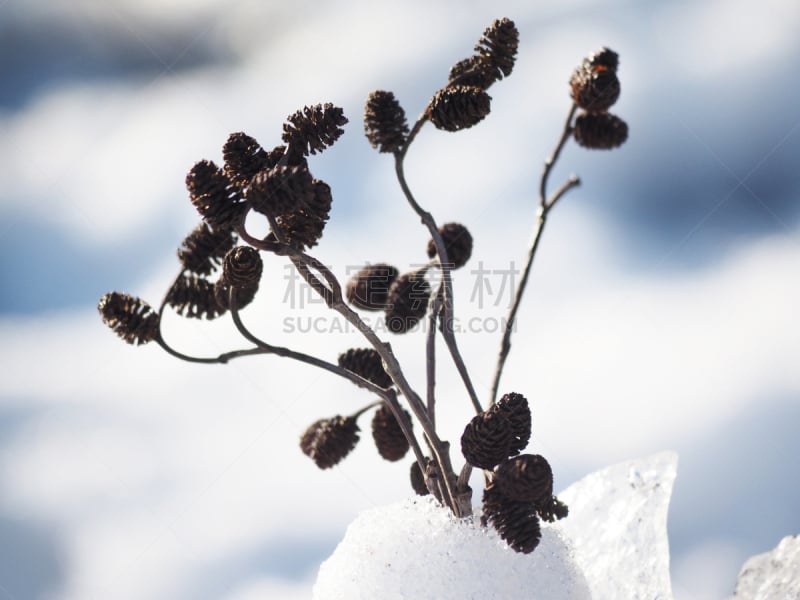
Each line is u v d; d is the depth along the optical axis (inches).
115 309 20.1
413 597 19.2
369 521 19.8
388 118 20.2
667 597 19.8
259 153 19.4
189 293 20.3
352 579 19.4
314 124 19.3
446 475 19.8
